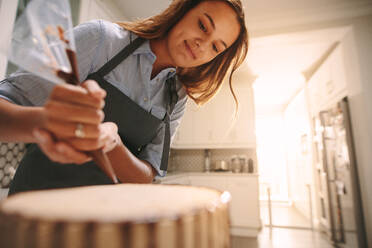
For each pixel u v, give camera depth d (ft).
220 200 0.72
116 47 2.05
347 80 7.72
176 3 2.20
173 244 0.50
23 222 0.49
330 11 7.29
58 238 0.47
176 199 0.71
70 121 0.75
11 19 3.63
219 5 2.07
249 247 8.30
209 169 11.69
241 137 11.10
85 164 1.77
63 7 0.92
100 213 0.54
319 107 10.31
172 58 2.27
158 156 2.44
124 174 1.83
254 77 11.63
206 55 2.25
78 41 1.81
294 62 10.34
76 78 0.91
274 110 19.42
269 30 8.13
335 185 8.16
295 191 15.93
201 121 11.59
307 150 12.37
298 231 10.25
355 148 7.21
